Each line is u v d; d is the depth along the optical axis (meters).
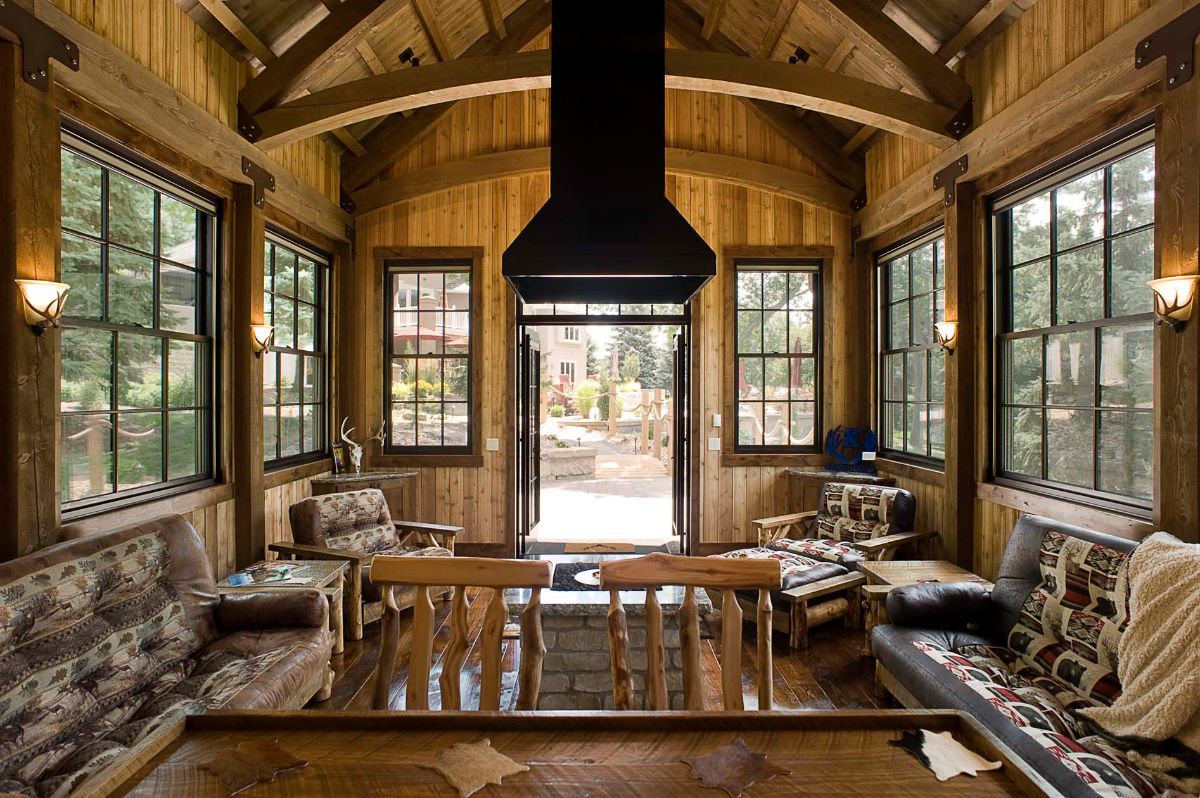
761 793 1.22
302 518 4.17
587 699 2.97
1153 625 2.17
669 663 3.01
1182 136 2.55
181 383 3.76
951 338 4.18
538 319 5.93
